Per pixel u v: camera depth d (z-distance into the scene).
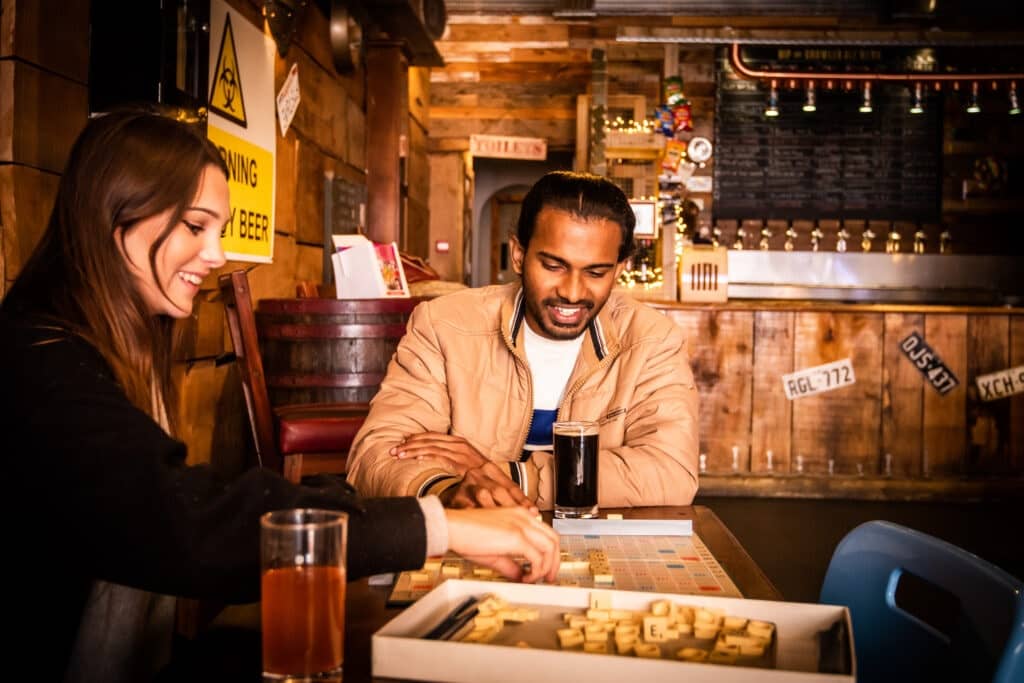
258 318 3.02
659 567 1.20
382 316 2.99
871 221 7.27
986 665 1.08
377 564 0.92
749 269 7.24
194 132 1.14
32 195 2.06
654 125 7.09
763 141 7.21
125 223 1.08
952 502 5.16
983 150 7.13
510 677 0.78
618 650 0.83
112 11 2.29
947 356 5.20
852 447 5.24
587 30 7.48
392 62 5.53
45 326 0.98
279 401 3.01
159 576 0.86
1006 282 7.18
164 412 1.23
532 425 1.88
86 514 0.87
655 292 6.99
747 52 7.15
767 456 5.28
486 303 1.90
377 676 0.81
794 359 5.26
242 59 3.29
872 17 7.17
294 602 0.77
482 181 9.70
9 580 0.97
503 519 1.02
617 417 1.82
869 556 1.34
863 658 1.33
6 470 0.91
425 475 1.44
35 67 2.07
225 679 0.86
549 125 7.69
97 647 1.07
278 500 0.91
